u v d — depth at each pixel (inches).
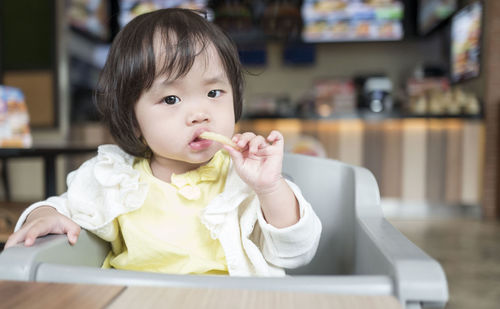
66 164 147.1
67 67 151.2
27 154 49.2
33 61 148.5
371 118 124.2
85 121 153.7
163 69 22.0
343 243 24.5
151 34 22.8
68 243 19.1
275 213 20.9
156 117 22.7
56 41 147.6
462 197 123.9
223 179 26.6
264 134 128.3
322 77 158.4
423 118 122.6
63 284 12.2
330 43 152.0
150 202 25.2
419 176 125.4
